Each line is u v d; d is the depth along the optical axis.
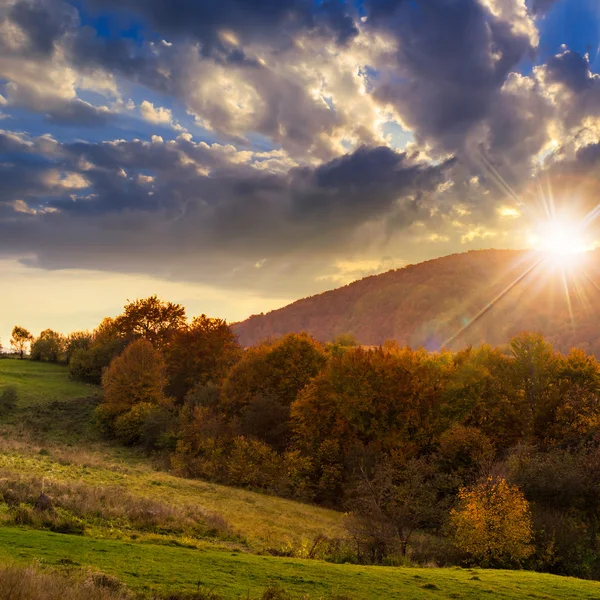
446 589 13.12
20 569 8.85
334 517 35.81
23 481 23.72
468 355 55.16
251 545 22.28
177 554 14.23
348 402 48.03
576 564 22.84
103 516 21.06
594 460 28.88
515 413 49.44
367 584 12.89
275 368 60.44
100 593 8.71
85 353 87.06
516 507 22.33
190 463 48.00
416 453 46.00
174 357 74.38
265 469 45.62
